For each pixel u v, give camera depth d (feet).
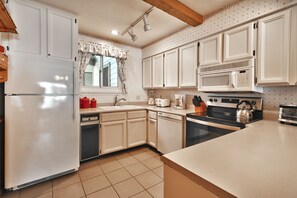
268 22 5.22
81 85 9.69
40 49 5.89
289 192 1.48
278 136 3.57
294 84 4.68
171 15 6.86
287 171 1.91
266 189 1.53
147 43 11.35
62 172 6.40
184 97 9.41
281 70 4.91
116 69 11.21
